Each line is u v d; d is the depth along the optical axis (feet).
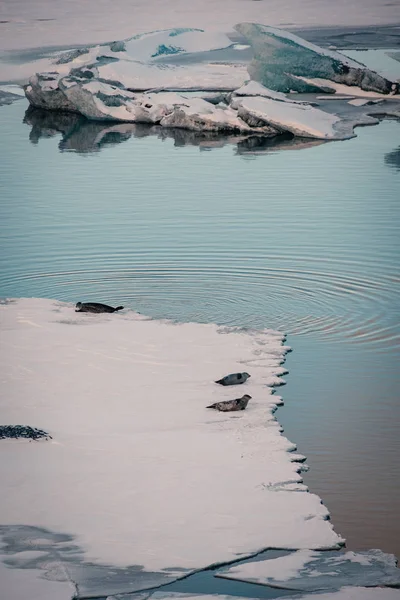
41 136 245.04
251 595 52.49
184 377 85.61
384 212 150.41
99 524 60.03
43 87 294.66
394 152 207.92
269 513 61.62
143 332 97.25
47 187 178.19
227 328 98.68
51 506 62.28
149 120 270.87
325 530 59.88
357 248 129.18
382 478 68.90
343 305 106.83
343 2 569.64
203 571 55.01
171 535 58.75
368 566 55.93
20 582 52.95
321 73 304.50
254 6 560.61
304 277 116.78
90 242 135.44
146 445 71.26
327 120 247.50
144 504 62.44
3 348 92.58
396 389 85.35
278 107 249.55
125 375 85.92
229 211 153.69
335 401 82.64
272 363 89.81
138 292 112.27
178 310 105.81
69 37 466.70
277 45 303.68
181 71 318.45
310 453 72.74
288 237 135.74
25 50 423.64
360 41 423.23
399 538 60.90
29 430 72.59
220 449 70.79
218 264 122.62
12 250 131.95
